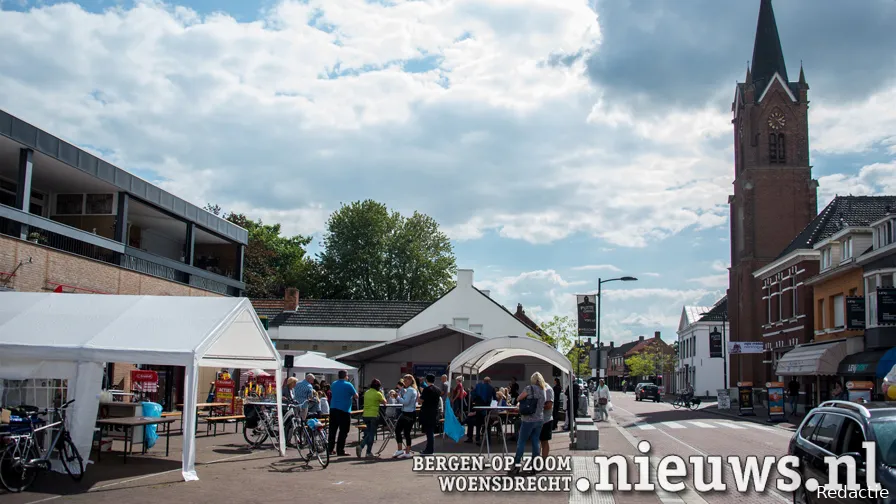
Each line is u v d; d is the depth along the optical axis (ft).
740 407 126.93
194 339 43.47
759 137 191.21
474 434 77.51
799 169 189.37
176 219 96.43
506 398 78.48
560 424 99.35
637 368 363.35
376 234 204.85
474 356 67.00
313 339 144.97
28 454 36.68
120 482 39.58
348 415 56.08
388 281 204.95
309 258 213.87
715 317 261.44
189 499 34.78
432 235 214.07
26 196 66.69
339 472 45.42
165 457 51.21
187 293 93.91
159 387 87.61
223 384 86.94
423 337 106.11
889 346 99.96
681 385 295.48
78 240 74.33
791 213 188.24
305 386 61.67
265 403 57.47
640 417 126.31
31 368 43.11
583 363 189.57
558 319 184.96
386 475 44.19
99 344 42.78
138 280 82.43
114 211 83.82
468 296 150.71
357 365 113.80
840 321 121.29
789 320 147.23
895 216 102.22
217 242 113.80
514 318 150.41
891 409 26.61
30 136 67.21
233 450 57.31
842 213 145.38
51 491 36.22
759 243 186.60
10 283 61.36
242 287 112.68
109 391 56.29
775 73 192.54
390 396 72.43
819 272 131.64
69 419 42.22
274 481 41.11
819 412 30.73
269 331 145.28
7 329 44.62
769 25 201.26
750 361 176.04
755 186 189.47
